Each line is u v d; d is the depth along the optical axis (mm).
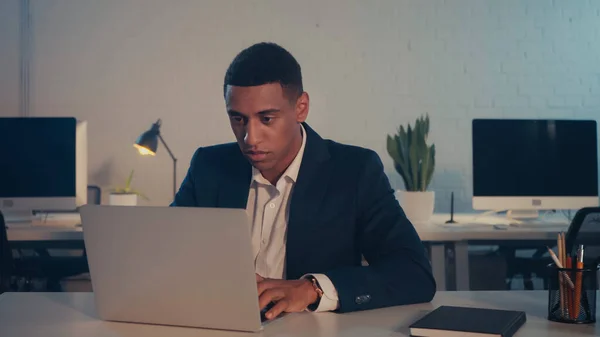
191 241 1133
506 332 1087
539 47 4398
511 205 3279
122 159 4227
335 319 1259
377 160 1675
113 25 4199
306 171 1611
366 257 1622
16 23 4145
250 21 4266
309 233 1584
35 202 3246
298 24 4293
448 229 3066
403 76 4348
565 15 4402
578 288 1206
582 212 2268
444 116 4367
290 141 1442
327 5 4305
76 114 4195
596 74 4430
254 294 1126
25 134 3242
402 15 4336
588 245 2258
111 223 1189
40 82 4172
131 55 4211
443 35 4355
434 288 1439
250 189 1668
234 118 1402
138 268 1190
